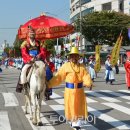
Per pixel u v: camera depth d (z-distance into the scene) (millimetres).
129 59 23062
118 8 96375
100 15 84938
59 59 45344
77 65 9992
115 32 84250
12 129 10945
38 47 11680
